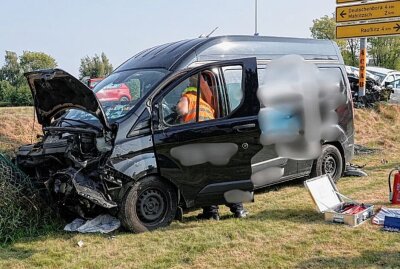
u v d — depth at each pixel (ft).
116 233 18.30
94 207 18.28
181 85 19.34
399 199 21.93
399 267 14.46
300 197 23.70
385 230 17.92
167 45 22.33
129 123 18.03
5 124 35.32
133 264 15.42
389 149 39.34
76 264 15.46
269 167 22.25
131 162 17.88
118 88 19.76
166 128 18.67
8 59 196.24
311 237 17.46
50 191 18.26
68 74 16.70
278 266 14.92
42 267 15.29
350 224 18.70
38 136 21.18
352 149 27.32
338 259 15.26
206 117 19.51
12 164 19.20
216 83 19.85
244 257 15.74
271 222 19.43
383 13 42.57
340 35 45.83
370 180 27.25
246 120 20.13
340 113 26.14
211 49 21.40
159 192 18.81
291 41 24.97
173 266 15.20
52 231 18.54
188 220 19.99
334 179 26.43
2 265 15.46
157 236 17.88
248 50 22.76
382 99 56.75
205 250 16.40
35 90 19.30
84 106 17.95
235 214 20.51
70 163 18.37
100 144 17.70
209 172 19.47
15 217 17.90
